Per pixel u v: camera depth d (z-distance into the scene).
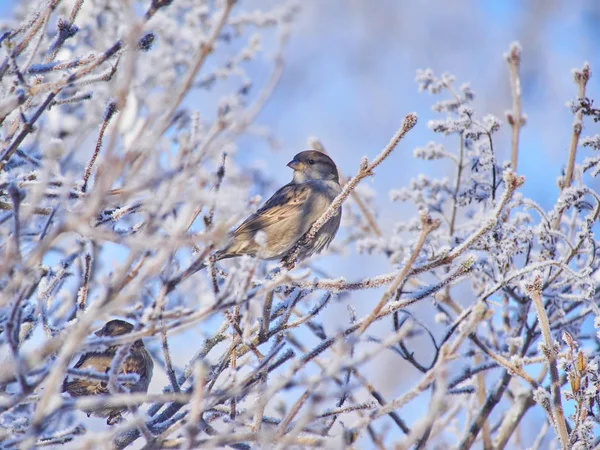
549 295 9.94
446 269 11.80
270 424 8.16
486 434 10.41
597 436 8.61
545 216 9.80
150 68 11.18
